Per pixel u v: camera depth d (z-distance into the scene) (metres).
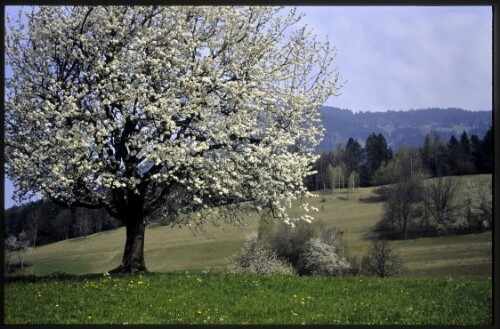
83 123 12.99
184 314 9.38
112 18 13.28
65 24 13.38
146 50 13.56
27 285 11.09
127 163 13.31
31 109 13.19
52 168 12.69
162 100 12.94
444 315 9.23
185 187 13.79
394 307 9.71
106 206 13.84
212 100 13.45
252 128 13.68
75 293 10.59
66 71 13.70
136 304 9.98
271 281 11.74
